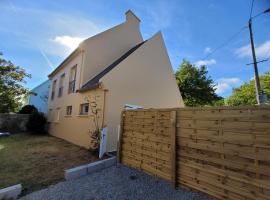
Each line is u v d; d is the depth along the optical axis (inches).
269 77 861.8
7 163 243.3
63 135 454.9
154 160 191.8
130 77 362.0
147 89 393.7
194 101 766.5
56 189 170.7
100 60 428.5
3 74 656.4
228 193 128.8
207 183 142.0
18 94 698.8
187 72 776.3
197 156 150.9
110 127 312.2
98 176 198.1
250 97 919.7
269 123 113.2
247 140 122.2
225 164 132.3
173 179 164.6
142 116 213.2
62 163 241.0
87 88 347.6
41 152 301.1
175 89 470.6
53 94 607.5
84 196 156.7
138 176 192.1
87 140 337.7
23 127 637.3
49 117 597.6
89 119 346.3
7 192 155.8
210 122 144.7
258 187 114.5
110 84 326.3
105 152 282.2
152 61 416.8
